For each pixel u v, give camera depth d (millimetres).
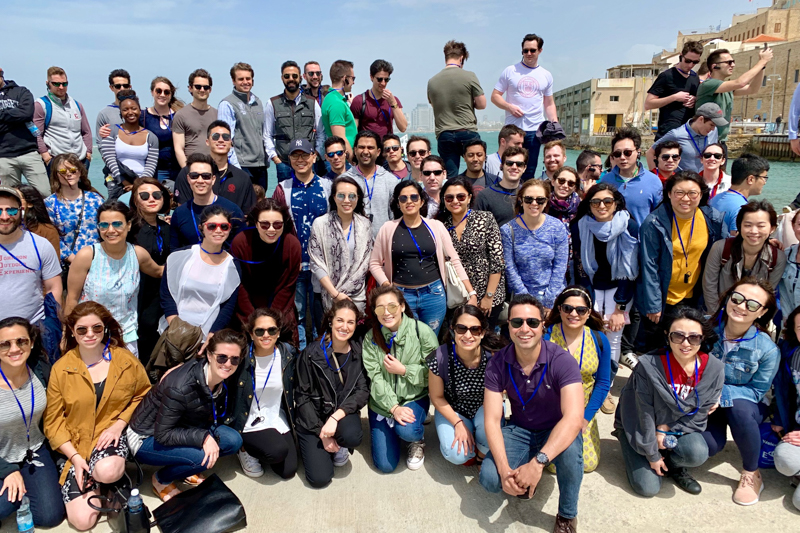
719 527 3297
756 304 3527
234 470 3973
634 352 5543
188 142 6410
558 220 4773
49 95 7133
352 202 4586
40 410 3387
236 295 4336
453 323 3592
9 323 3193
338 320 3721
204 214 3986
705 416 3564
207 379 3543
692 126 6113
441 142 6996
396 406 3844
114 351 3596
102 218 3932
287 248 4430
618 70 68250
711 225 4562
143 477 3824
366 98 6945
